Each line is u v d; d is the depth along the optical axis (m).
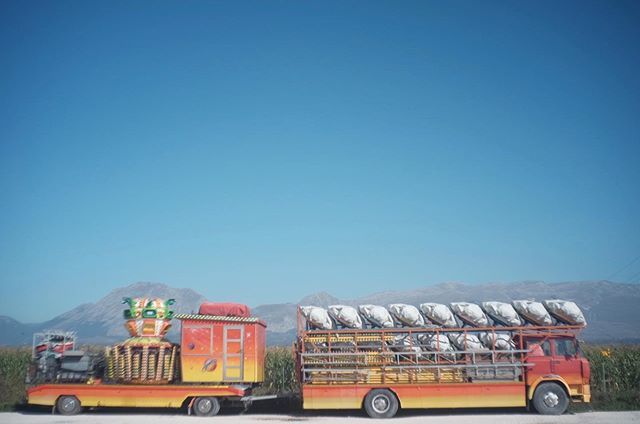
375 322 18.84
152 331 19.61
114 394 19.03
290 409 20.39
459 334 18.47
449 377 18.08
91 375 19.86
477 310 18.48
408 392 17.94
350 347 18.48
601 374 25.06
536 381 17.86
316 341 18.67
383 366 18.16
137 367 19.19
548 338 18.27
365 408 17.89
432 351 18.22
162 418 18.33
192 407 18.88
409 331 18.48
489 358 18.30
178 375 19.48
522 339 18.31
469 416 18.14
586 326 18.33
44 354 20.17
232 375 19.16
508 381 17.95
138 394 18.94
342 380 18.19
